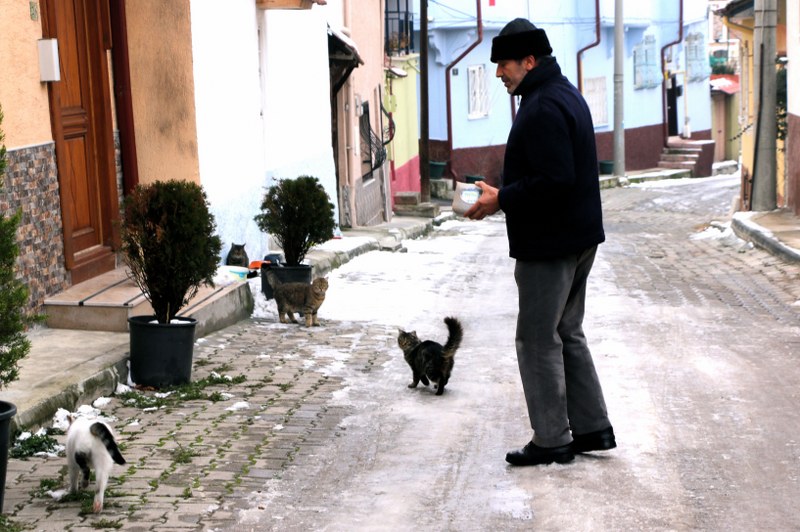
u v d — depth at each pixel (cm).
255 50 1465
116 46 1174
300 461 672
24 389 766
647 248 2089
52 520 563
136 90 1196
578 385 646
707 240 2216
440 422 762
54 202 1000
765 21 2214
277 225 1278
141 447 699
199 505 588
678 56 5197
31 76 958
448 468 650
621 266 1745
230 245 1321
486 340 1078
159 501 594
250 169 1424
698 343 1035
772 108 2236
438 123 3866
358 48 2470
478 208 614
